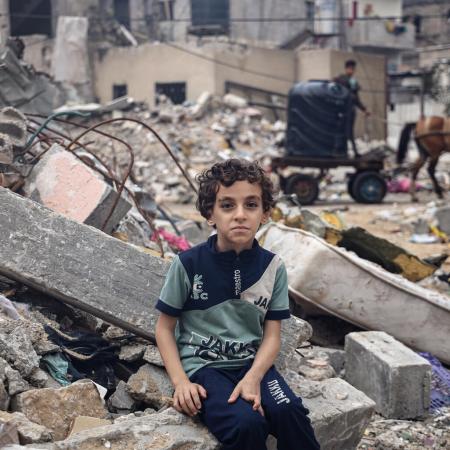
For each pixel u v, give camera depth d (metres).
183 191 18.59
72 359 3.47
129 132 21.09
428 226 11.87
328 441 3.15
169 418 2.81
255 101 27.73
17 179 4.71
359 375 4.46
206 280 2.82
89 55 28.83
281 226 5.38
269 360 2.80
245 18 31.69
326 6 34.47
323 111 16.80
